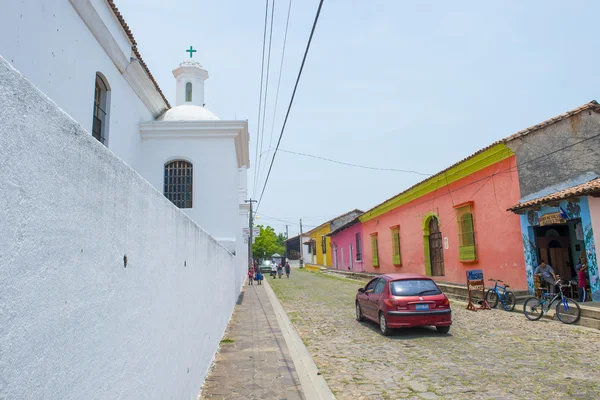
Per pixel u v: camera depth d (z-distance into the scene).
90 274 2.33
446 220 19.38
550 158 13.20
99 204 2.49
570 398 5.50
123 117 12.87
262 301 17.92
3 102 1.63
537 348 8.21
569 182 12.59
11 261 1.63
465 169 17.39
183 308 4.95
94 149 2.44
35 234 1.81
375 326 11.34
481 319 11.79
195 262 6.00
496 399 5.55
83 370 2.20
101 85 11.47
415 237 22.81
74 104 9.12
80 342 2.17
